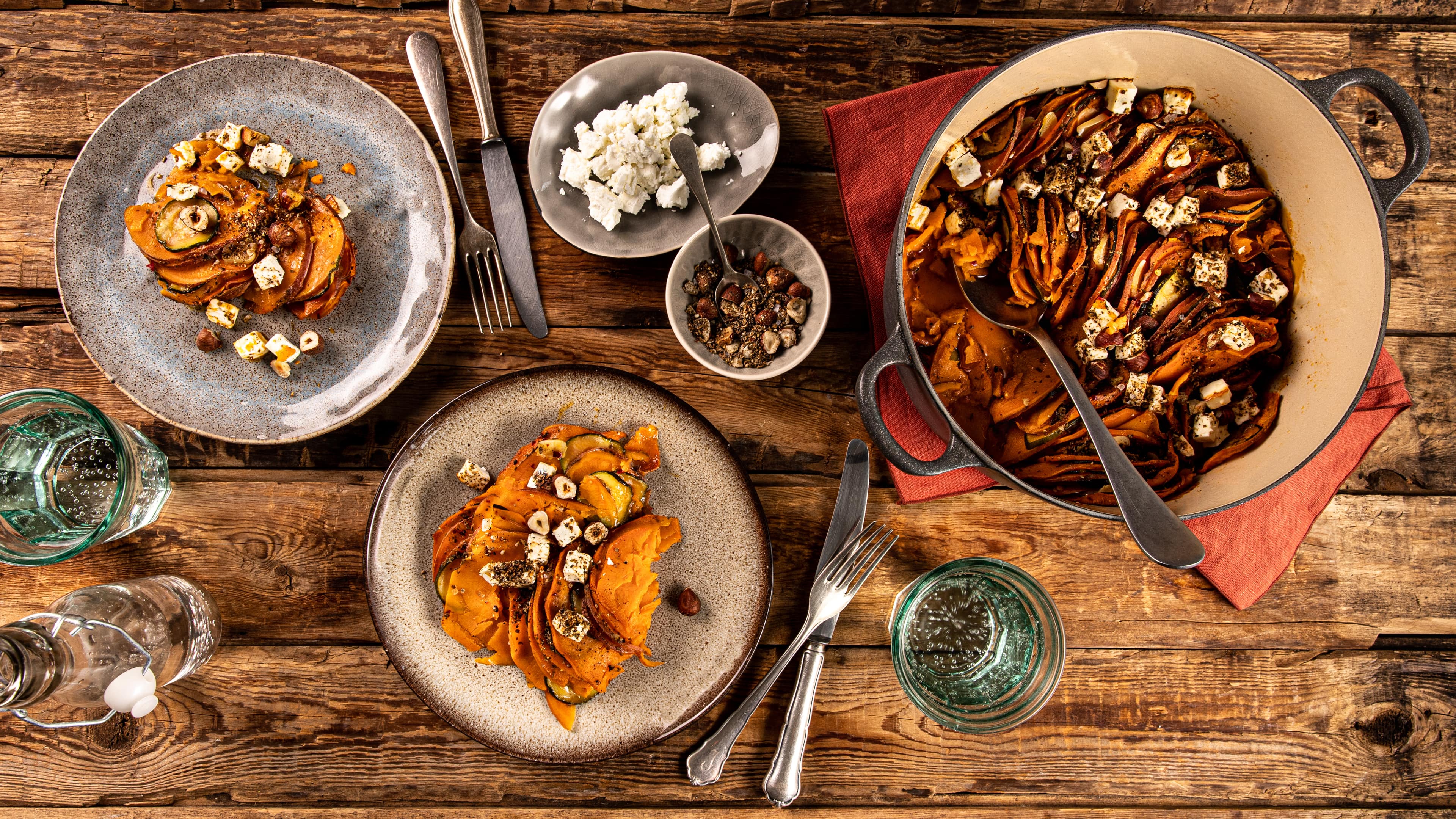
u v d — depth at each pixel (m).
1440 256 0.94
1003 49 0.93
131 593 0.87
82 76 0.91
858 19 0.93
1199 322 0.85
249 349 0.88
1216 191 0.85
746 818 0.92
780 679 0.92
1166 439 0.85
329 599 0.91
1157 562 0.78
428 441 0.87
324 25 0.92
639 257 0.90
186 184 0.87
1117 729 0.93
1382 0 0.94
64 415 0.89
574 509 0.85
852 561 0.89
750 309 0.90
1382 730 0.93
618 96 0.91
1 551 0.84
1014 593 0.91
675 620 0.89
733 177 0.91
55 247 0.88
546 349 0.92
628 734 0.88
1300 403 0.84
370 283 0.89
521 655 0.85
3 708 0.82
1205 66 0.81
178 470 0.91
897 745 0.92
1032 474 0.86
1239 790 0.93
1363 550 0.94
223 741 0.91
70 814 0.90
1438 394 0.94
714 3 0.92
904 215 0.80
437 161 0.90
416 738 0.91
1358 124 0.94
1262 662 0.94
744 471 0.88
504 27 0.92
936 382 0.86
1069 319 0.86
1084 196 0.85
